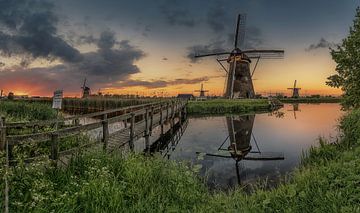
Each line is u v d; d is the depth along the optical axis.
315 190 6.09
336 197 5.55
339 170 6.72
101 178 6.04
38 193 5.29
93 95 68.44
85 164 6.94
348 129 13.21
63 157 7.50
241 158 13.02
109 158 7.42
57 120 8.13
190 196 6.69
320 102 86.75
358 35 14.31
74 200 5.33
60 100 10.90
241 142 17.50
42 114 18.48
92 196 5.60
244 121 29.12
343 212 4.97
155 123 16.27
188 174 7.84
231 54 50.88
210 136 19.66
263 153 14.19
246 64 51.34
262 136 19.86
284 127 24.23
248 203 6.25
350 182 5.87
